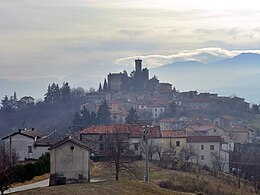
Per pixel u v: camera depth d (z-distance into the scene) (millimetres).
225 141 132625
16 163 79062
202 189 78250
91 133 107875
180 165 105125
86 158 69688
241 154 130000
